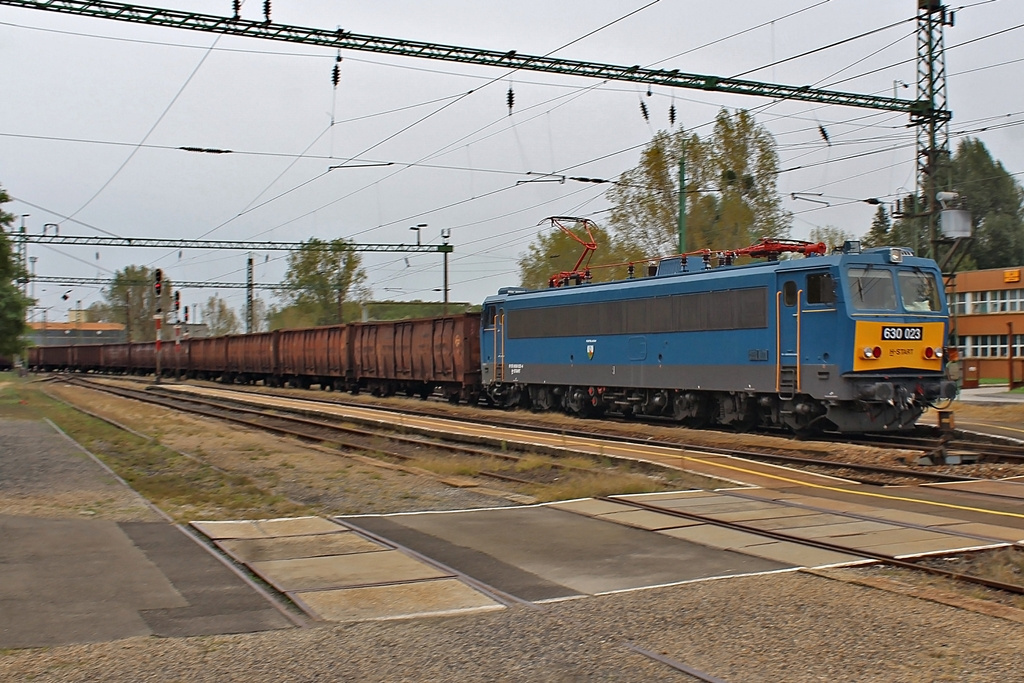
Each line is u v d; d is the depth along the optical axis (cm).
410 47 2261
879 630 724
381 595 840
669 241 4756
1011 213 8006
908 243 6322
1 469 1680
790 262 2183
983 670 634
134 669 635
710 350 2414
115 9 1986
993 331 5344
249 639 707
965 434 2205
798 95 2898
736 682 619
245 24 2084
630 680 625
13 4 1925
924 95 3222
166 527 1152
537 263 6112
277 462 1988
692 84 2673
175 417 3259
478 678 629
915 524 1152
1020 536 1071
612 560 977
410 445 2350
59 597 811
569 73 2458
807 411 2162
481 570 938
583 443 2184
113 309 13588
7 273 4219
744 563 953
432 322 3988
